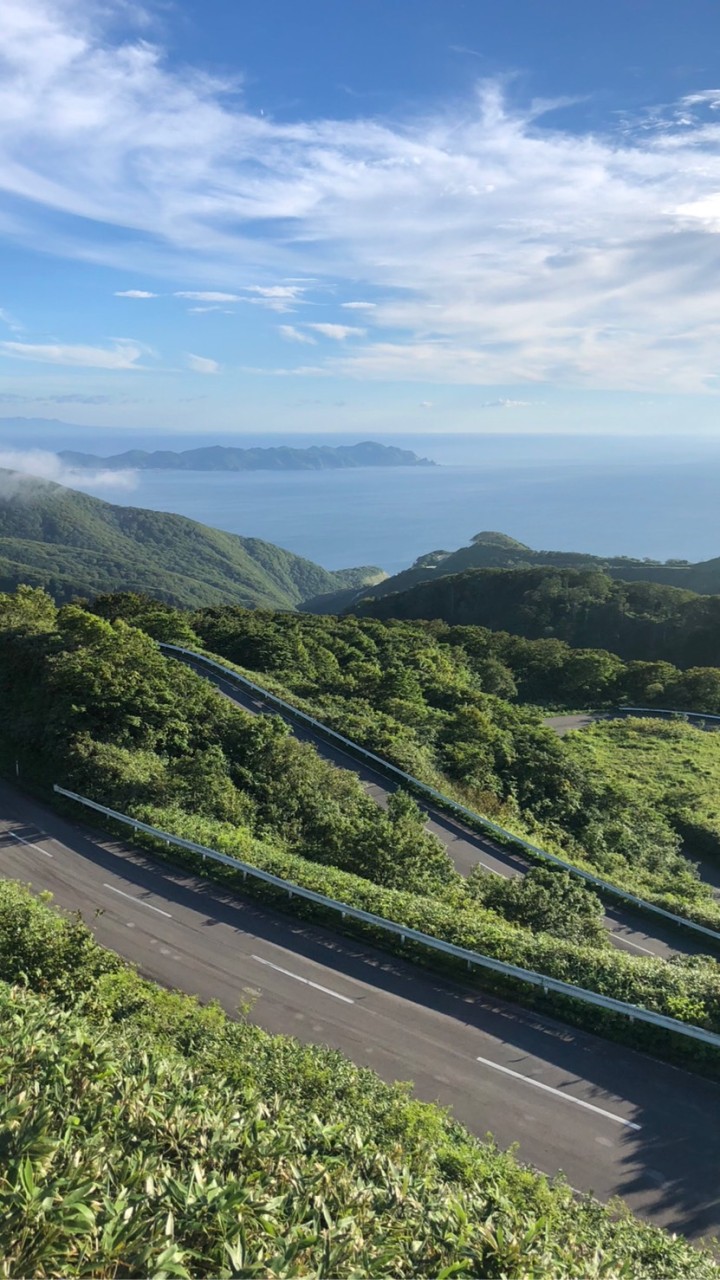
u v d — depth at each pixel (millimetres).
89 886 19484
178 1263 4012
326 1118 9227
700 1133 11883
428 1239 5195
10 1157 4699
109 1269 4082
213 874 20188
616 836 30609
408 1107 10500
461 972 16016
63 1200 4105
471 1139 10750
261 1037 12180
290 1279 4105
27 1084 5871
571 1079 12992
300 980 15695
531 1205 8539
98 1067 6465
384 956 16781
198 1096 6398
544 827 30156
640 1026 14078
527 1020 14609
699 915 23375
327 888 18594
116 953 16328
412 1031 14125
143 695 29188
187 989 15141
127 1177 4793
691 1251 8547
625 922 23500
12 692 31031
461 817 29031
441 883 20891
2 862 20625
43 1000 9297
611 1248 7652
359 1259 4488
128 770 24688
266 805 24938
